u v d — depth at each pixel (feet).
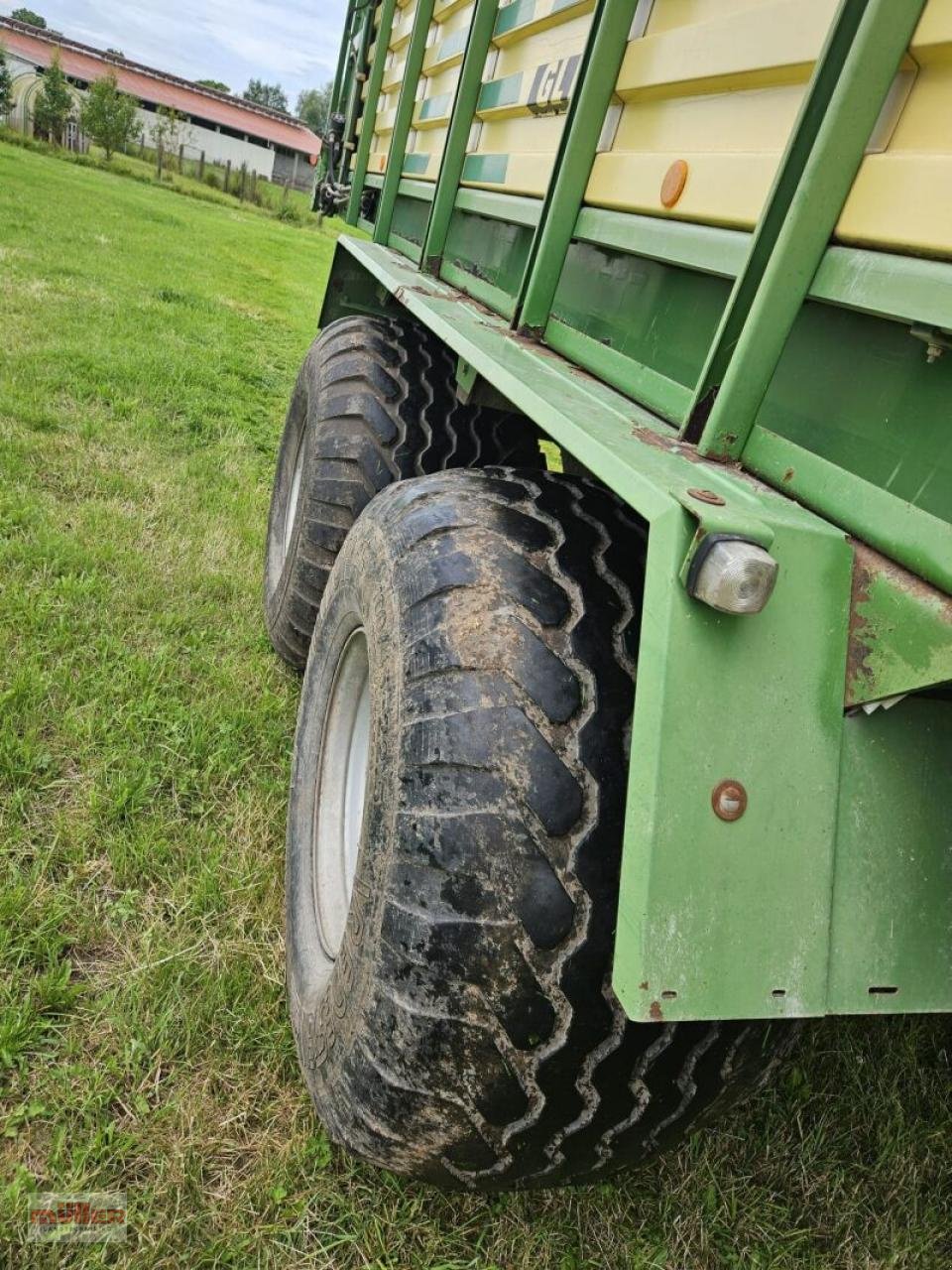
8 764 8.26
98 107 107.34
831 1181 6.40
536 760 4.27
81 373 19.77
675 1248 5.81
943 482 3.59
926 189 3.53
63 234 39.63
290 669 10.93
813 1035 7.27
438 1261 5.49
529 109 7.30
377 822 4.84
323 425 9.01
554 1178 4.73
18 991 6.47
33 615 10.37
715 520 3.43
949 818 3.95
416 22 10.62
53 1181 5.43
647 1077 4.37
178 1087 6.09
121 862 7.59
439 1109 4.45
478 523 5.16
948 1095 7.16
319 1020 5.45
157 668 10.23
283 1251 5.35
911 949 3.84
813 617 3.73
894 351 3.85
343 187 14.58
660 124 5.35
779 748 3.66
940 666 3.44
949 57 3.50
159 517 14.02
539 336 6.64
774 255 4.02
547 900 4.17
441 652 4.65
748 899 3.59
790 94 4.27
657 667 3.54
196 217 67.87
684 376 5.10
